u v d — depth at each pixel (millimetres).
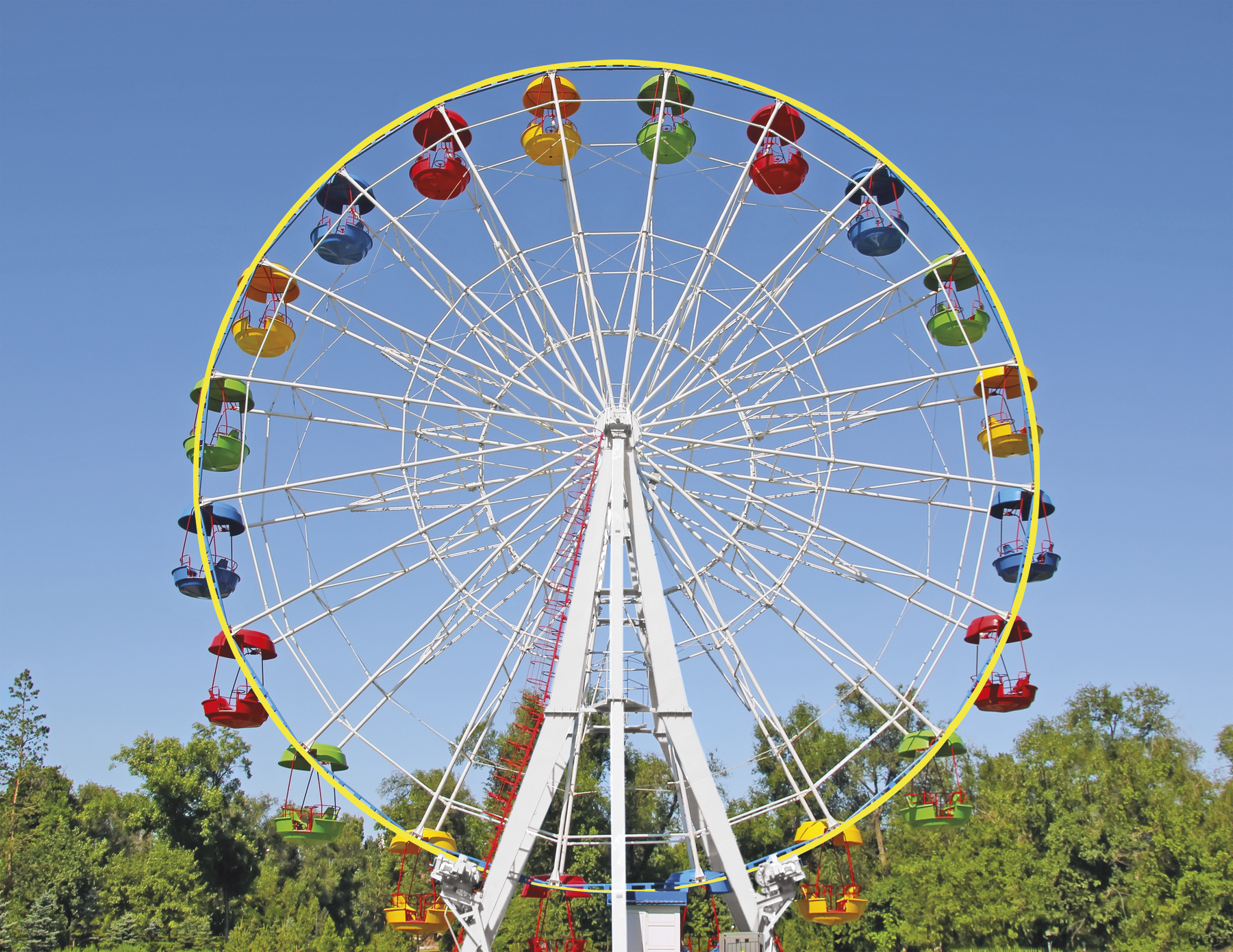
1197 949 46094
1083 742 67375
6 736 77125
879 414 30031
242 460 28797
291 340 29359
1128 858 52750
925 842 59094
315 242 29531
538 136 29656
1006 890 51562
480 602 29109
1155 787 55344
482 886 26719
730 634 28281
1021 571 26922
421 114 28891
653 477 30656
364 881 87875
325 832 27219
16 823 73562
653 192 28781
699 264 28984
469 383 30500
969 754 70312
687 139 30031
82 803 91750
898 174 28609
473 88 28922
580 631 27547
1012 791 58844
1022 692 26875
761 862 26797
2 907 63625
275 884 81062
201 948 66250
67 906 68938
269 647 27547
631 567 29250
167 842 73688
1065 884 53219
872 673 27625
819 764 63188
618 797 24625
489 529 30078
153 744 76938
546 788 26594
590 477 30031
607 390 29516
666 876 62844
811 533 28812
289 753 26609
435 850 26422
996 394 29125
